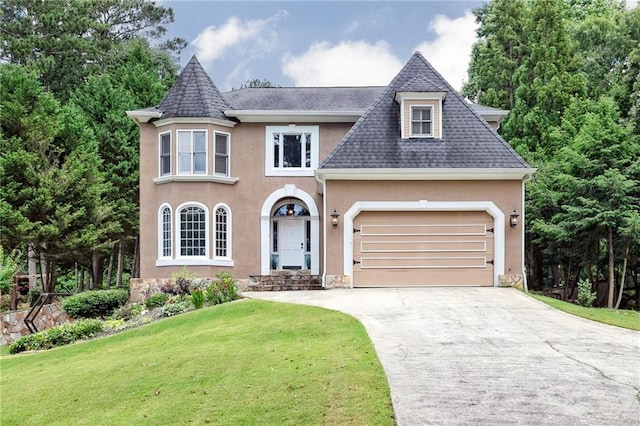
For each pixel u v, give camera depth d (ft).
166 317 54.95
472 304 51.06
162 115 73.97
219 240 73.31
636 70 100.94
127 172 93.15
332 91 83.15
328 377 27.84
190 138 73.10
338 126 75.77
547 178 77.97
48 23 130.11
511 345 35.35
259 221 74.49
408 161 64.34
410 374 28.48
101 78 100.58
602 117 74.08
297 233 77.10
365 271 64.13
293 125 75.41
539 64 99.86
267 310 49.16
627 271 80.07
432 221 64.44
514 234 63.93
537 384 26.81
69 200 77.97
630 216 65.67
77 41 131.85
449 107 68.64
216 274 65.87
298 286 68.90
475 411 23.17
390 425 21.77
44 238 74.54
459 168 63.31
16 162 73.00
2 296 78.89
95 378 33.45
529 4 127.85
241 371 30.66
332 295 57.57
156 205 73.87
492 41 115.14
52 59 126.52
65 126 83.20
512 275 63.46
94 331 54.80
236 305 52.65
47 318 69.67
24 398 31.40
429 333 38.86
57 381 34.19
